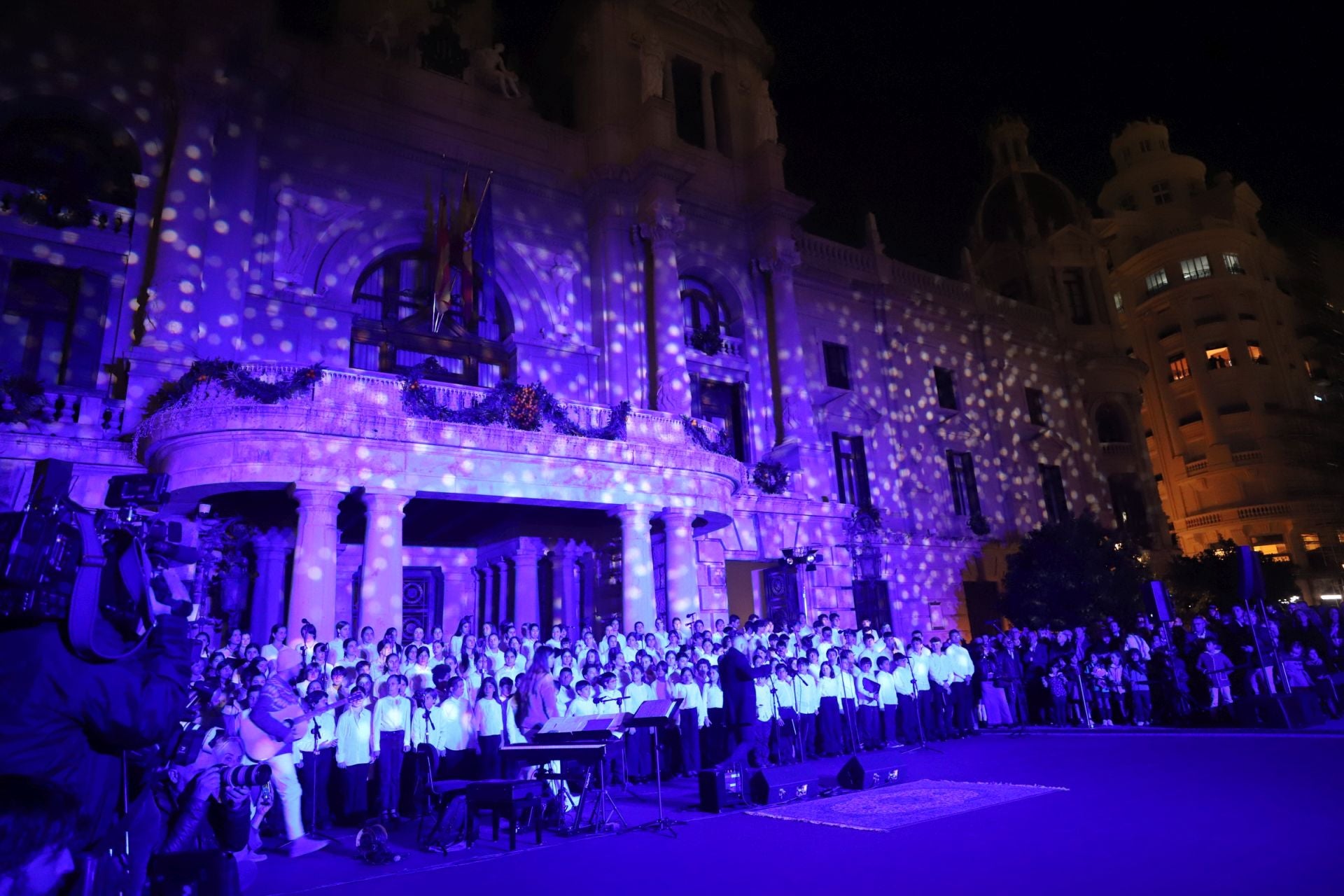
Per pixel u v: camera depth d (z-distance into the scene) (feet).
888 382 96.84
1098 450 116.26
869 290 98.58
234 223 59.16
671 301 76.38
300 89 65.67
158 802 14.51
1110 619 58.13
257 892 21.99
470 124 74.69
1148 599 85.97
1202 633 52.34
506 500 53.21
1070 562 88.17
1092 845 22.09
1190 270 157.17
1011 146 139.03
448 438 50.67
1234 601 96.07
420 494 50.44
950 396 103.65
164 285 54.90
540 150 78.28
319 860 26.12
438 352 69.82
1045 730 52.65
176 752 12.12
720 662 36.58
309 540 46.03
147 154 58.18
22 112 55.62
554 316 74.90
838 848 23.54
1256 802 26.66
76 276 56.03
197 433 45.73
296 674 33.63
